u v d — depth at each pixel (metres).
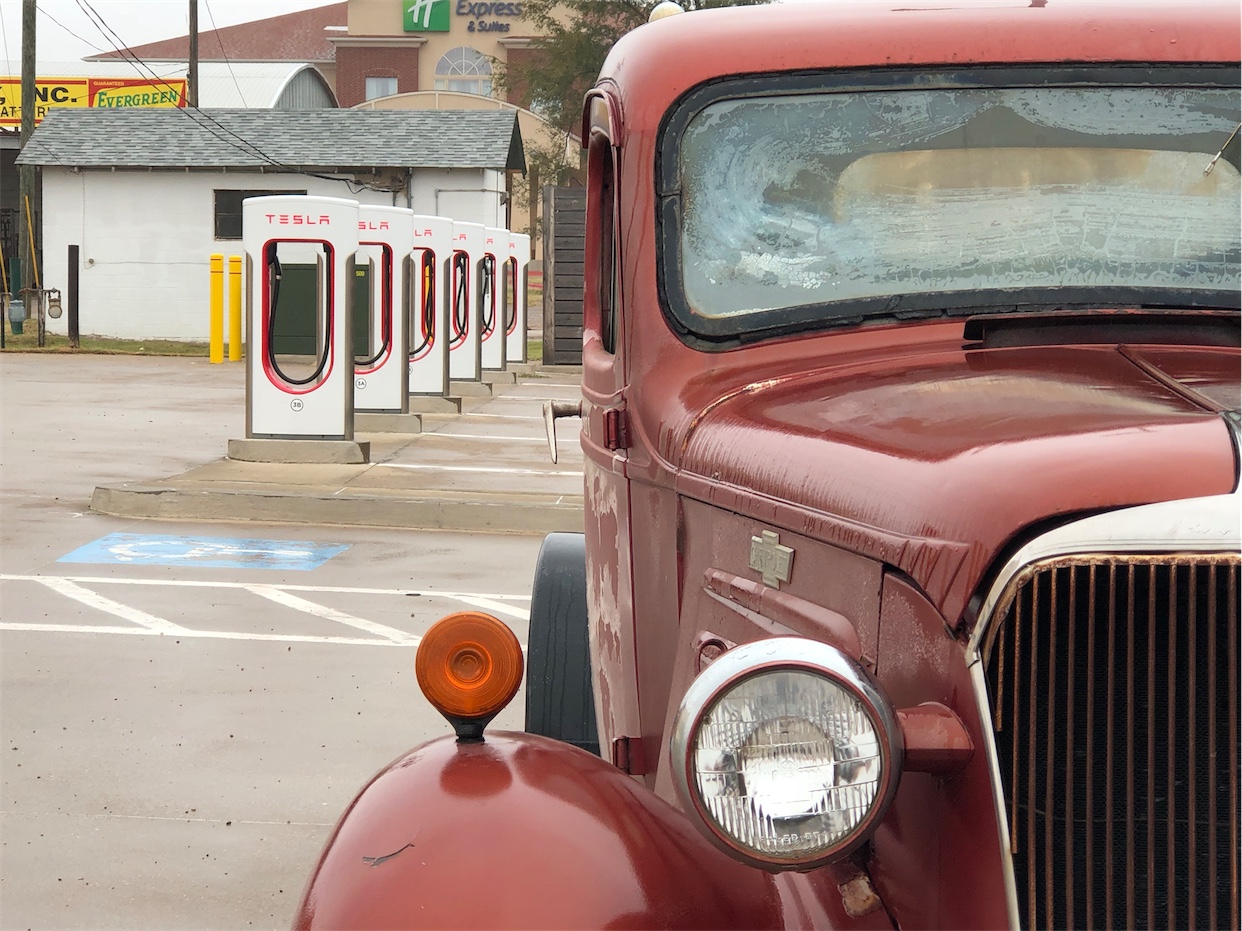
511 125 28.25
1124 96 2.68
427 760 2.28
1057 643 1.55
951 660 1.67
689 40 2.81
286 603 7.55
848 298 2.60
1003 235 2.61
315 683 6.04
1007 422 1.88
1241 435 1.67
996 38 2.74
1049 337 2.41
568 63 48.94
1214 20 2.74
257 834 4.34
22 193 29.97
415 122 28.34
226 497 10.10
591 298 3.41
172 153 27.62
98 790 4.69
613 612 3.08
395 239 15.27
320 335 12.41
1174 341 2.39
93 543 9.04
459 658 2.38
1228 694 1.50
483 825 2.05
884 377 2.31
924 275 2.60
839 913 1.92
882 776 1.59
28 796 4.62
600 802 2.14
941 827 1.71
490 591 7.94
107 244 27.95
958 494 1.69
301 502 10.06
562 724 3.94
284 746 5.18
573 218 24.33
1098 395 1.97
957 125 2.70
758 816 1.61
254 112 28.62
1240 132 2.65
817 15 2.84
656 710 2.74
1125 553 1.52
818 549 2.00
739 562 2.26
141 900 3.85
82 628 6.91
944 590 1.67
